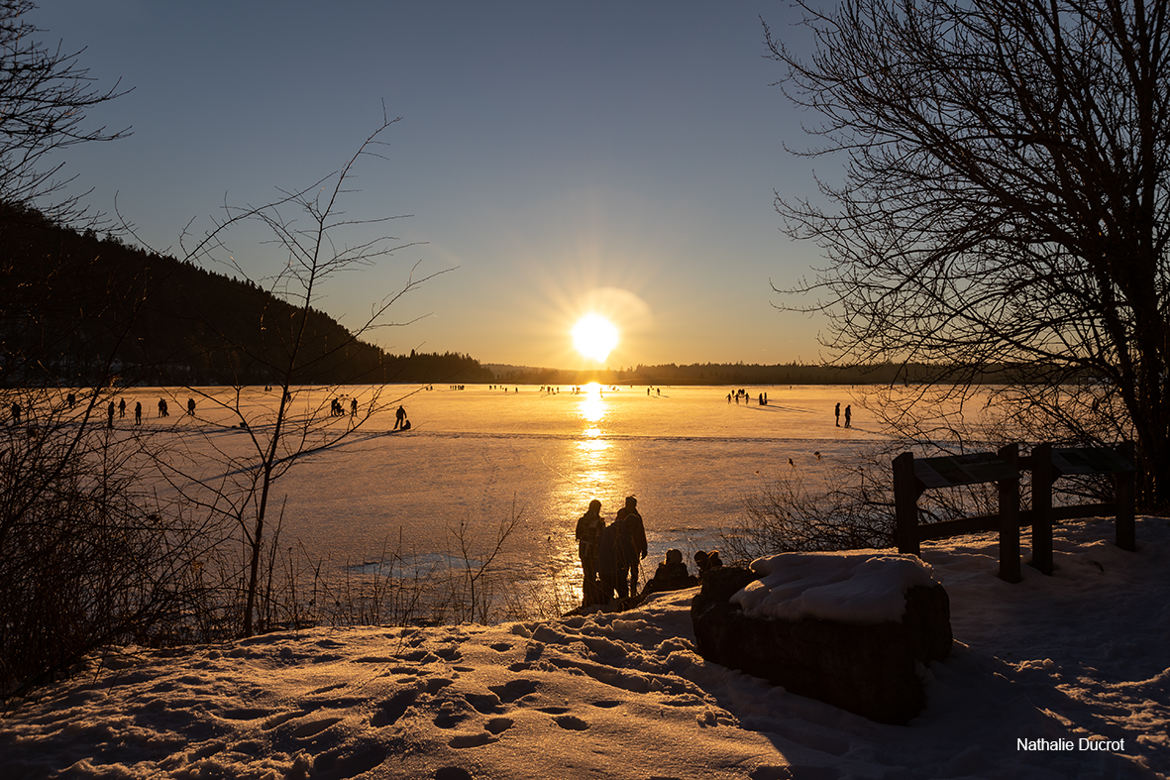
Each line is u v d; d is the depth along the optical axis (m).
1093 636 4.73
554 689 3.58
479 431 51.28
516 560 14.02
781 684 3.81
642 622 4.90
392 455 35.12
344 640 4.58
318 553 14.41
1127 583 5.69
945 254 8.09
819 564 4.19
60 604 4.37
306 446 35.06
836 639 3.60
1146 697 3.79
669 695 3.72
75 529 4.47
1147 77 8.17
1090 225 8.06
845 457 31.11
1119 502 6.45
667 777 2.79
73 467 4.55
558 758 2.85
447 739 2.94
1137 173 8.08
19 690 3.85
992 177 8.40
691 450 37.19
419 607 9.49
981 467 5.80
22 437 4.18
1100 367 8.49
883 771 2.94
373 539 16.02
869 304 8.57
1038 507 6.02
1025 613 5.25
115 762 2.93
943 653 3.96
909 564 3.96
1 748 3.05
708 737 3.17
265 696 3.54
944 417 9.20
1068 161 8.34
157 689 3.68
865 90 8.57
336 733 3.04
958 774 2.98
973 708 3.60
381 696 3.40
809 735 3.28
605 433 49.16
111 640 4.56
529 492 23.69
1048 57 8.33
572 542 15.81
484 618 7.23
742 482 25.03
